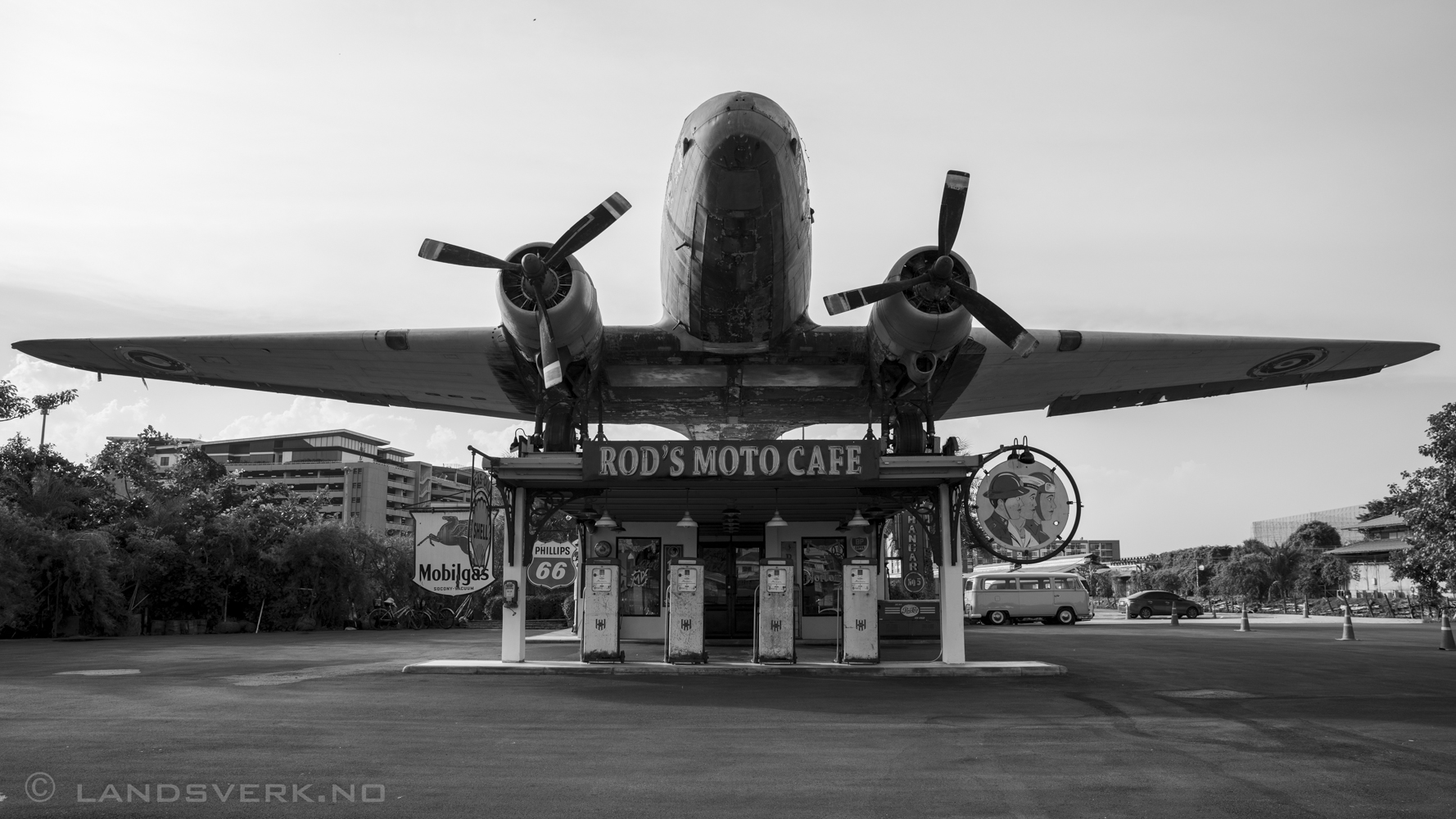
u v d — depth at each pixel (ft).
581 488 44.29
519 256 48.85
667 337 55.83
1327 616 147.64
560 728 25.53
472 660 47.11
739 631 62.18
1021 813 16.96
